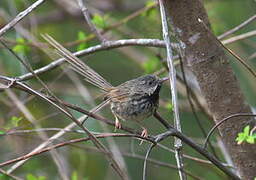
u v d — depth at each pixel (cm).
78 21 1598
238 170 846
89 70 946
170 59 767
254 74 767
